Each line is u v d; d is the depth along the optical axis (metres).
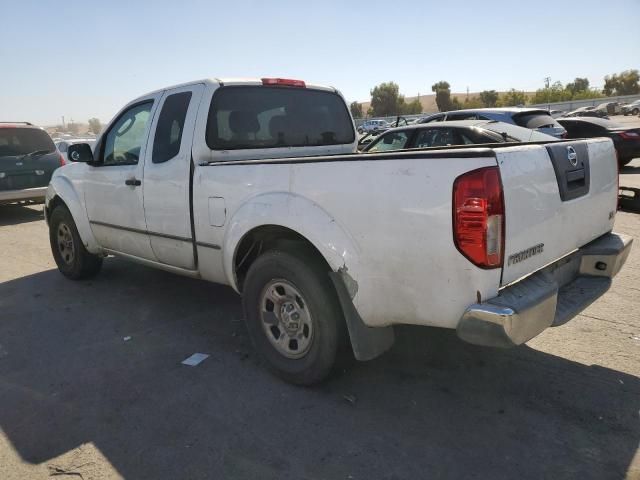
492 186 2.48
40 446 2.91
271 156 4.54
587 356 3.76
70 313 4.98
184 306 5.08
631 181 11.55
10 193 9.87
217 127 4.16
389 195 2.76
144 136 4.55
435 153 2.61
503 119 10.71
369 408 3.19
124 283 5.87
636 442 2.78
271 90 4.61
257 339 3.67
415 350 3.93
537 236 2.81
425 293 2.72
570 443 2.79
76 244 5.75
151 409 3.25
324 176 3.04
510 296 2.62
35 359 4.01
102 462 2.76
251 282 3.59
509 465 2.63
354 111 101.50
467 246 2.53
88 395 3.44
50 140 10.74
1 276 6.34
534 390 3.33
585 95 79.12
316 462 2.70
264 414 3.15
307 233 3.12
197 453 2.80
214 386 3.51
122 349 4.14
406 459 2.70
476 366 3.67
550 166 2.90
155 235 4.51
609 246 3.47
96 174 5.14
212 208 3.84
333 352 3.24
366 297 2.94
